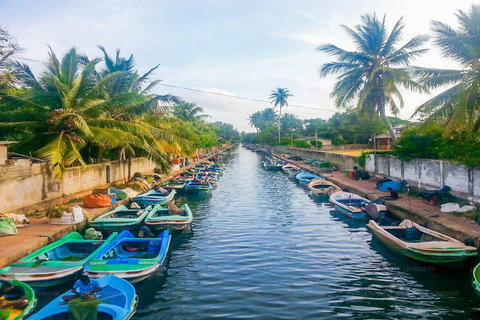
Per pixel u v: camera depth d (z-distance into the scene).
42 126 18.48
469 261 10.23
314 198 23.17
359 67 29.86
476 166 14.77
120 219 14.14
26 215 14.80
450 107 16.80
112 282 8.18
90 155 24.52
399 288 9.27
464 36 16.20
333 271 10.46
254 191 26.70
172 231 14.17
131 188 22.45
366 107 30.56
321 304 8.43
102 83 19.27
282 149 71.75
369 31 29.27
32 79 18.53
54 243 10.95
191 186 24.95
